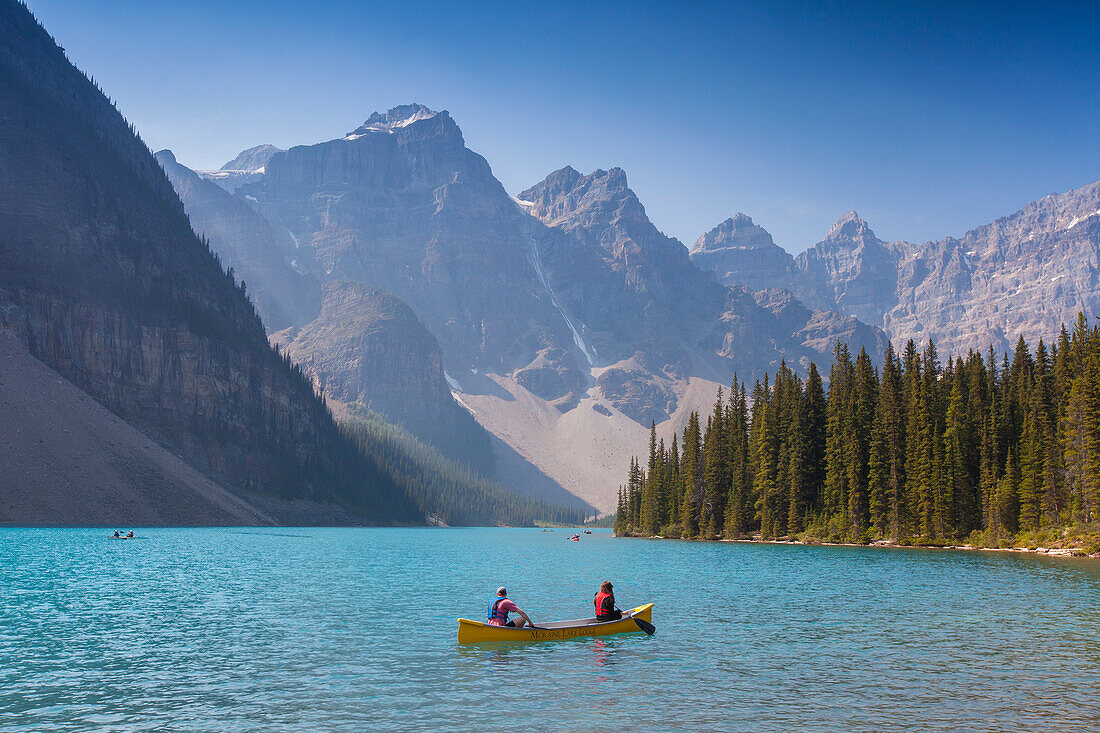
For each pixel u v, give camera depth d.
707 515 170.62
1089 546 100.50
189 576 66.38
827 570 79.38
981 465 123.94
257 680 29.27
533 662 32.97
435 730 23.34
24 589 55.06
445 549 129.25
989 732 23.55
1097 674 31.09
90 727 23.34
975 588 61.62
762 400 164.00
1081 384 106.75
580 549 132.12
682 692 28.00
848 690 28.38
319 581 64.88
